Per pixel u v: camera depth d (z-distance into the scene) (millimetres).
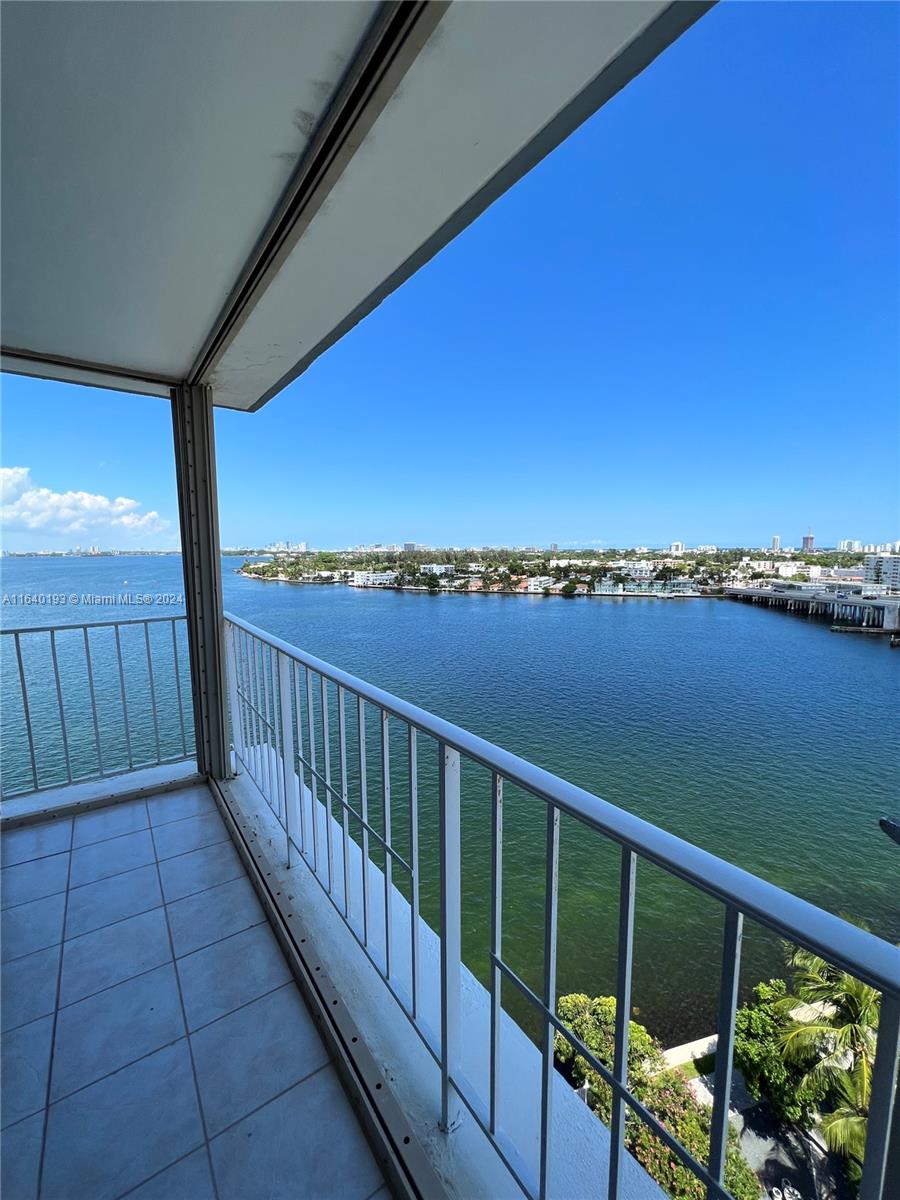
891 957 345
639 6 692
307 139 979
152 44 763
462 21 703
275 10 713
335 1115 1038
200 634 2436
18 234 1254
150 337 1880
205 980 1367
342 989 1286
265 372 2152
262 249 1319
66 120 906
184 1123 1021
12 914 1612
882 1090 360
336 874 1770
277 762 1977
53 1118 1029
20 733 8523
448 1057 925
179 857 1912
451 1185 870
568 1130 964
